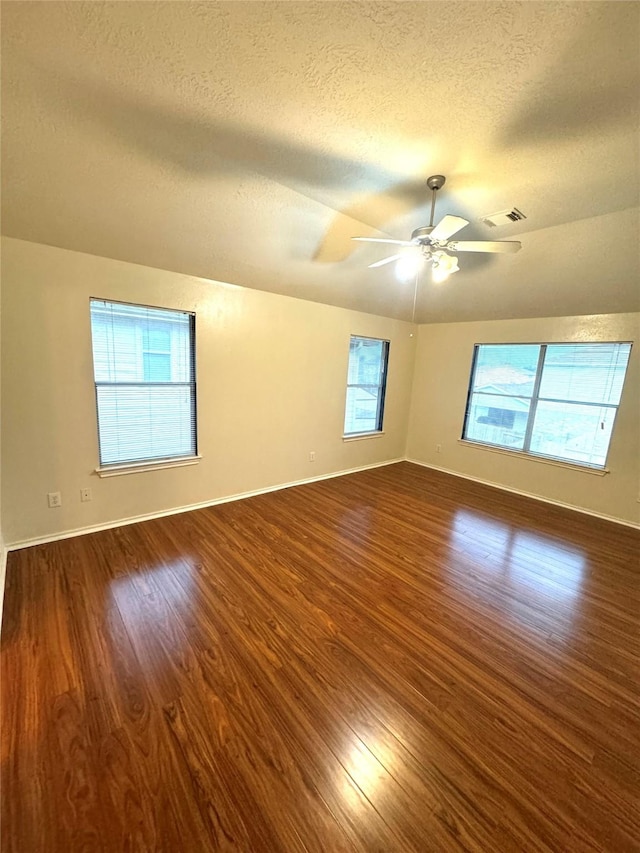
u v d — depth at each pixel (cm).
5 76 155
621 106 158
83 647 186
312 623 212
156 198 239
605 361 389
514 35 128
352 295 429
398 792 128
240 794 125
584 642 207
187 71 152
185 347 340
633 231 267
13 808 119
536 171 213
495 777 134
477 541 324
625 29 122
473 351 499
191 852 110
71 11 128
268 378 399
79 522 299
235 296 359
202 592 235
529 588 257
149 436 331
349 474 508
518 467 457
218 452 373
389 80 152
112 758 134
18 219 233
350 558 285
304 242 313
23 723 146
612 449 383
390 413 553
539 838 117
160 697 160
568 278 342
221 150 204
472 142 190
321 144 197
